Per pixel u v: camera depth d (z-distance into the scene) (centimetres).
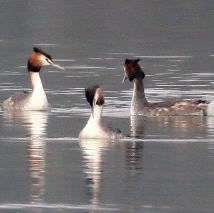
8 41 5112
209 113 2808
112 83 3469
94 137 2348
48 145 2277
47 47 4831
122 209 1711
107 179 1919
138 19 6212
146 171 1991
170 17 6300
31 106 2891
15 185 1873
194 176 1945
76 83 3472
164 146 2266
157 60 4244
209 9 6706
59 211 1700
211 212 1691
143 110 2798
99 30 5672
